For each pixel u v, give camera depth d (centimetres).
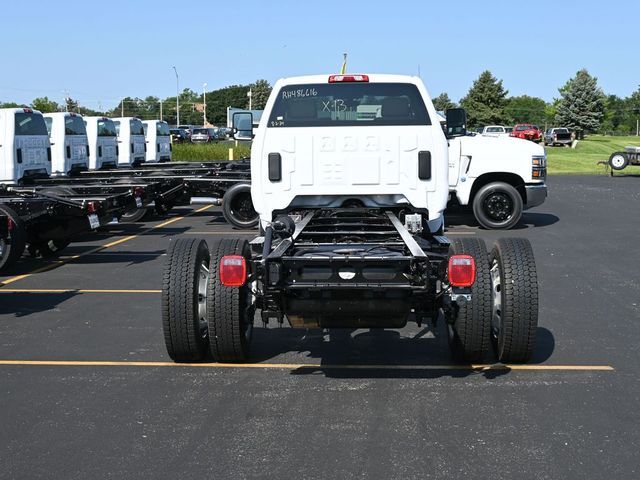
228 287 606
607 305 894
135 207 1361
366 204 727
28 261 1241
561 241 1453
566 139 6738
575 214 1962
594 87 9556
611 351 695
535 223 1767
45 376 626
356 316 581
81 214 1186
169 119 13288
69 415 534
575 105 9600
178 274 620
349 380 609
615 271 1123
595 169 4188
